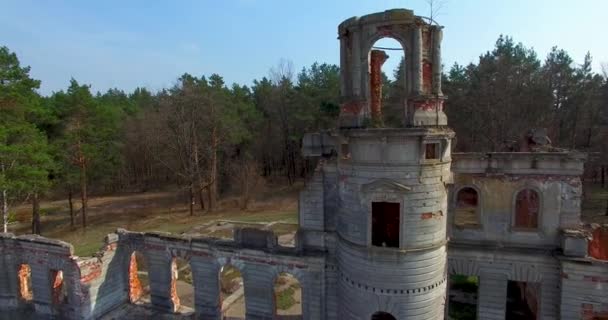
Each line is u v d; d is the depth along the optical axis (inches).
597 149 1925.4
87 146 1710.1
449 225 807.7
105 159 1878.7
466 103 2001.7
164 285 964.6
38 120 1578.5
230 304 1014.4
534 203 786.8
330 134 790.5
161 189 2837.1
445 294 740.0
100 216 2028.8
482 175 786.2
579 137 2224.4
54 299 980.6
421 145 641.6
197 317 933.8
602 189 1989.4
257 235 857.5
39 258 975.0
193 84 2004.2
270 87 2687.0
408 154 645.3
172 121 1991.9
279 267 842.2
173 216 1945.1
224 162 2396.7
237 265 879.7
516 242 778.8
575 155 727.7
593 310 713.0
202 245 906.7
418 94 649.6
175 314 956.6
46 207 2304.4
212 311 917.8
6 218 1352.1
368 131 646.5
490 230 791.1
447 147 684.7
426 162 650.2
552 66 2219.5
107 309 972.6
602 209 1665.8
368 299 696.4
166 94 2082.9
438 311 709.9
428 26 658.2
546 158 745.0
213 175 2025.1
